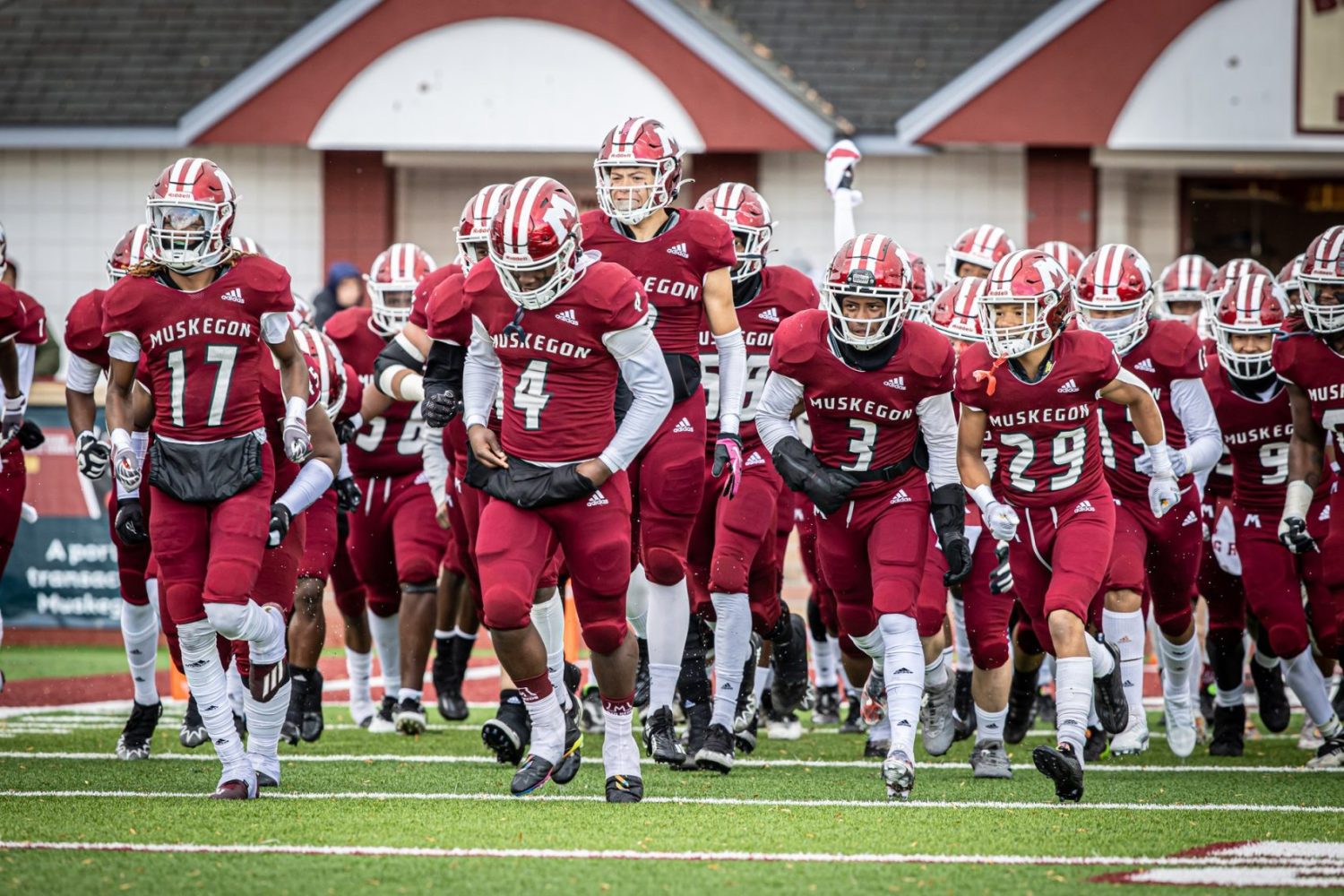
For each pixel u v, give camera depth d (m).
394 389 28.08
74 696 36.44
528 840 20.16
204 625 22.45
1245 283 28.55
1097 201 61.97
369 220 62.66
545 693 22.86
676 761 25.61
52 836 20.22
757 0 66.25
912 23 64.75
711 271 24.67
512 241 20.78
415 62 59.91
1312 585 29.22
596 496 21.91
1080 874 18.62
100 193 63.66
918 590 23.77
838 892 17.75
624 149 24.39
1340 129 58.84
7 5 66.81
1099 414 27.62
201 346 22.11
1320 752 27.77
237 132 60.75
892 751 23.05
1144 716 27.28
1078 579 24.03
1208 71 58.81
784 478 24.14
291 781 24.64
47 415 45.09
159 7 66.38
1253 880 18.45
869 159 62.00
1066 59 59.00
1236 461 29.00
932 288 31.00
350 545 30.83
